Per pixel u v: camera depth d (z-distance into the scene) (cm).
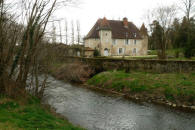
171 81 1520
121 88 1728
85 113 1159
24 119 681
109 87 1848
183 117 1057
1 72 852
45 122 689
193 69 1609
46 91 1709
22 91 950
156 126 963
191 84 1379
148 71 1936
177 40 4334
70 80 2308
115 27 4897
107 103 1386
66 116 1084
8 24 882
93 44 4556
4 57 872
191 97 1246
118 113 1165
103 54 4522
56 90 1819
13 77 982
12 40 893
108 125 978
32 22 915
